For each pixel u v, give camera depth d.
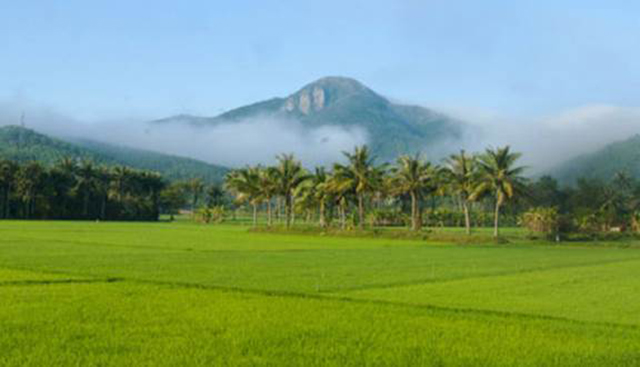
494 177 109.44
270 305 29.39
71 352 19.67
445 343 22.31
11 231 102.62
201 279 39.12
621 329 25.20
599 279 44.47
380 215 195.12
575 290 37.72
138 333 22.55
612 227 163.62
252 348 20.81
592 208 175.00
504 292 36.34
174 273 42.38
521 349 21.67
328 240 98.56
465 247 86.00
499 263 58.16
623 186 188.62
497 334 23.97
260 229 125.88
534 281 42.66
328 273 44.88
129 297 30.84
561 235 118.25
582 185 199.12
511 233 141.25
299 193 142.38
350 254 65.81
